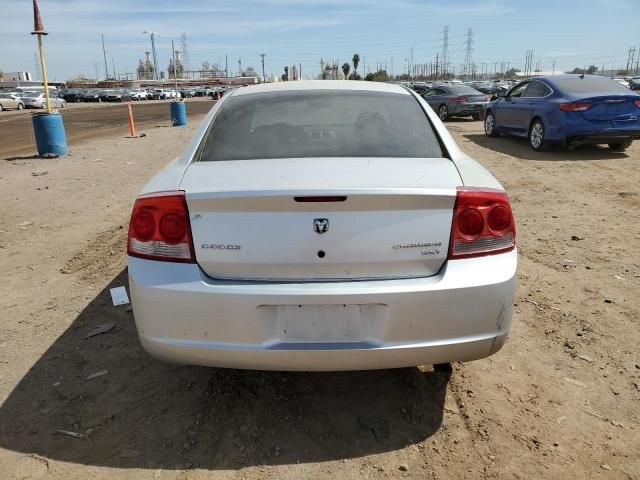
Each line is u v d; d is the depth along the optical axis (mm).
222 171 2373
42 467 2225
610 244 4875
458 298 2158
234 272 2168
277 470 2209
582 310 3555
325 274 2152
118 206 6676
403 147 2658
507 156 10000
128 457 2287
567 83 10250
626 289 3871
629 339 3182
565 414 2537
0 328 3418
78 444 2365
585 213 5973
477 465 2229
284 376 2883
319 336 2164
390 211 2133
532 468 2205
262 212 2123
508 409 2582
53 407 2617
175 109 20406
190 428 2467
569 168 8695
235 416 2553
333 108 2988
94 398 2688
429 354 2209
